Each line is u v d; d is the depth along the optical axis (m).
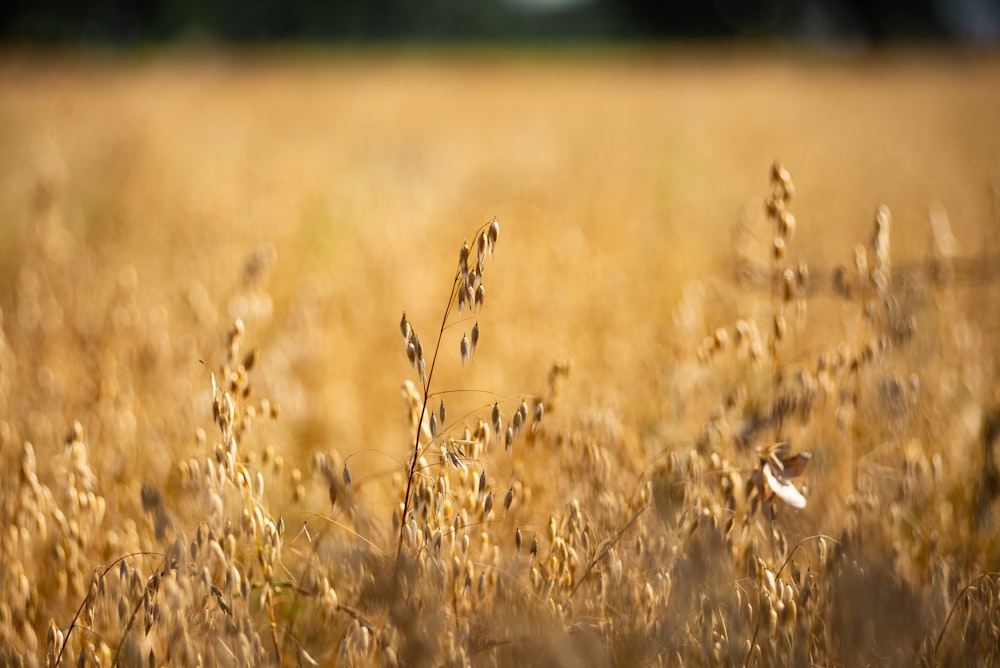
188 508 4.65
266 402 3.96
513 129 23.03
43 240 8.73
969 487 4.99
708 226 11.30
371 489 5.20
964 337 6.37
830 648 3.45
